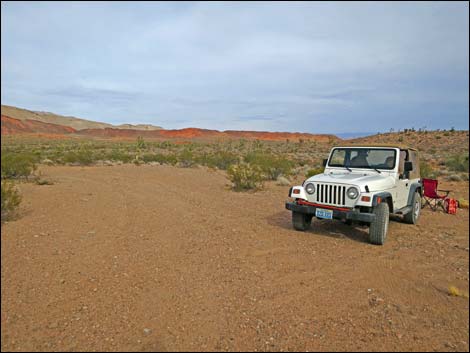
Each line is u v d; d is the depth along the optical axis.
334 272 4.79
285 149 71.81
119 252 5.25
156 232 6.42
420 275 4.79
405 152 7.62
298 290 4.16
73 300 3.71
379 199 5.91
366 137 81.44
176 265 4.81
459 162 25.41
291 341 3.08
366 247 6.02
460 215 9.45
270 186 14.26
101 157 29.42
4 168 13.27
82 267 4.61
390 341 3.13
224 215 8.15
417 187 8.19
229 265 4.89
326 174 7.36
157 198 10.09
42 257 4.90
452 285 4.45
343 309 3.72
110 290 3.97
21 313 3.40
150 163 26.73
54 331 3.12
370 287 4.33
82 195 9.98
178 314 3.49
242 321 3.39
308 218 7.05
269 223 7.55
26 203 8.41
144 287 4.08
